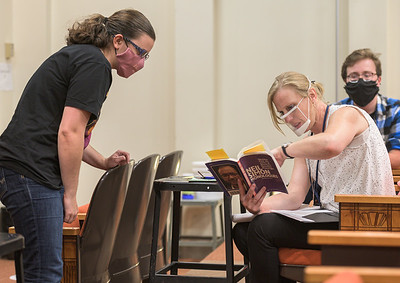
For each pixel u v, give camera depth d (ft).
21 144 15.67
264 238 18.15
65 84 15.98
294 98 18.31
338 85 39.27
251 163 17.62
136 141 42.55
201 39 41.19
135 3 42.27
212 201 38.83
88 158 20.16
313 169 19.86
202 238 42.06
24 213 15.52
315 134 18.94
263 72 41.27
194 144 41.37
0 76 40.52
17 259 12.10
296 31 40.63
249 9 41.39
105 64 16.20
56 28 42.55
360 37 38.11
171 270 22.12
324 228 17.87
